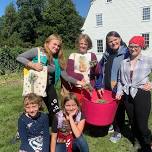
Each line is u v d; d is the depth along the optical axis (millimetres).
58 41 1847
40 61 1842
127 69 1825
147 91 1773
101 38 11781
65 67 1950
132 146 2004
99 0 11695
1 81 5023
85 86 2002
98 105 1939
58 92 3207
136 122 1828
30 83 1843
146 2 10711
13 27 24766
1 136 2164
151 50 10742
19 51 6004
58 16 21578
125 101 1850
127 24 11164
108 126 2189
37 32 22469
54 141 1686
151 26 10688
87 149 1712
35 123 1639
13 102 3117
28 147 1633
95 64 2047
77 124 1718
